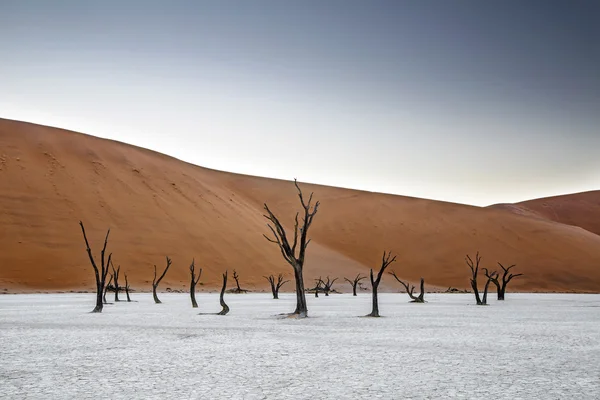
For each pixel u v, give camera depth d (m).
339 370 13.99
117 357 16.17
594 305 49.00
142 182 104.25
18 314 34.28
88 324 27.19
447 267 116.94
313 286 98.94
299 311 32.16
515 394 11.30
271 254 104.19
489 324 27.58
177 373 13.59
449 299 64.06
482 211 136.12
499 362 15.29
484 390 11.67
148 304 48.56
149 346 18.62
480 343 19.56
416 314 35.44
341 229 128.50
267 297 67.38
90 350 17.66
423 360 15.61
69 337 21.34
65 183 93.81
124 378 12.98
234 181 138.62
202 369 14.15
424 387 11.97
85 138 108.19
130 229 91.69
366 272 110.94
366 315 33.38
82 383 12.41
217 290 86.25
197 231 98.94
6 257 78.44
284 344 19.16
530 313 36.78
